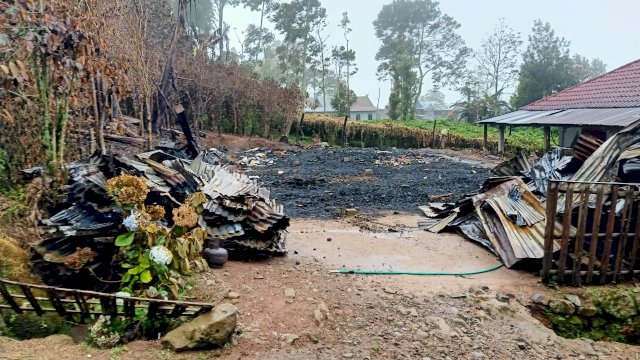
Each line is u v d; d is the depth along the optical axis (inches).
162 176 244.8
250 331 163.6
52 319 163.3
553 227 229.3
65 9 231.5
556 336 196.4
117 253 182.7
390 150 877.2
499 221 288.8
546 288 230.2
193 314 159.6
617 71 695.1
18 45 229.1
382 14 2055.9
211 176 307.6
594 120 509.7
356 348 165.2
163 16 709.3
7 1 218.5
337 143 1031.6
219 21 1694.1
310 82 2225.6
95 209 184.4
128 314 156.4
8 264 174.7
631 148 290.5
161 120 639.8
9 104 240.1
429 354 168.2
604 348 200.5
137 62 464.1
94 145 319.6
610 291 227.5
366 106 2203.5
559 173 328.8
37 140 251.0
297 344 161.8
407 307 204.1
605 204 250.2
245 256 242.4
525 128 1242.0
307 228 329.1
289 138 1003.3
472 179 561.0
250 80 951.0
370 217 371.2
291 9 1622.8
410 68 1604.3
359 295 210.7
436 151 873.5
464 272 249.1
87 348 145.8
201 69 827.4
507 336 189.6
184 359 143.7
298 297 194.7
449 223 329.1
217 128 896.9
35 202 212.7
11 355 133.7
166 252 171.6
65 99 243.1
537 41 1587.1
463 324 193.8
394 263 259.8
